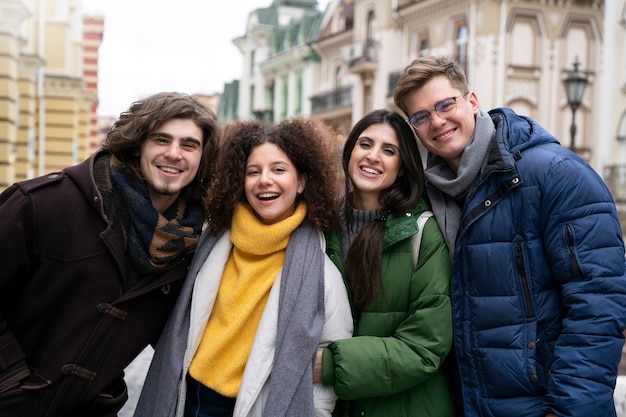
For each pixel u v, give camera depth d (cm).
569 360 254
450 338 280
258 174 288
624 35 1597
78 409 266
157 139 270
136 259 267
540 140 278
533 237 269
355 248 293
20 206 253
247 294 285
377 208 305
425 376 275
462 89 292
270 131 290
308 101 3241
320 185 296
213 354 279
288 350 270
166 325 288
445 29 2198
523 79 2020
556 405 254
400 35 2508
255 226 286
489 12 1986
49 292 258
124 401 286
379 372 271
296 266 282
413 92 292
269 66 3681
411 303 287
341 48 2903
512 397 270
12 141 1343
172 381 273
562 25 2038
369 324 291
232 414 283
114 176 267
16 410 253
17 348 256
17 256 252
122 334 271
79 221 260
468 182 285
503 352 269
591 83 2067
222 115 4631
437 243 288
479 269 275
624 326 253
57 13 2078
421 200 304
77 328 261
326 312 284
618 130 1608
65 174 265
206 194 294
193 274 288
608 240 257
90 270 261
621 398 316
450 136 289
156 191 275
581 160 272
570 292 258
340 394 275
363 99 2702
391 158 296
